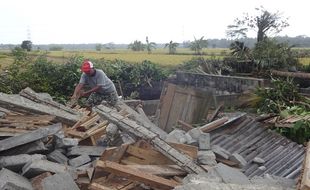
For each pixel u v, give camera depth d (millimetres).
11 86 11734
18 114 6793
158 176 4840
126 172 4543
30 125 6223
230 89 13367
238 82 13125
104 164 4559
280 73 16375
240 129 7938
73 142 5871
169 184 4609
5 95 7352
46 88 12188
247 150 7164
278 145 7195
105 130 6496
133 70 14859
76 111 8062
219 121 7930
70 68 13039
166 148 5340
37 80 12211
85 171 4973
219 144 7363
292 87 11781
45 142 5754
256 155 6992
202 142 6477
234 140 7539
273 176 5461
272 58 17750
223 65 17734
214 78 13883
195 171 5023
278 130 8047
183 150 5777
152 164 5316
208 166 5480
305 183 3795
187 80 14781
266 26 24719
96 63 15102
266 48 18484
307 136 7793
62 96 12242
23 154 5078
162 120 9906
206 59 18984
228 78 13398
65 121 7020
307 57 22391
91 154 5770
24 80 12000
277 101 10672
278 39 21828
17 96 7691
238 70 17703
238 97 11695
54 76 12820
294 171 6203
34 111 6961
